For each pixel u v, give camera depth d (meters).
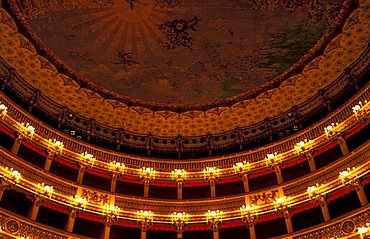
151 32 23.53
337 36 22.50
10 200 20.36
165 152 27.20
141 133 27.55
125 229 22.66
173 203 23.53
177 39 23.69
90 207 21.73
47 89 24.88
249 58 24.20
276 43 23.30
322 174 21.75
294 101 25.88
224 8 22.17
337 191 20.50
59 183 21.94
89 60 24.23
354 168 19.95
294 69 24.39
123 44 23.84
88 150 24.88
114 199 23.00
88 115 26.39
